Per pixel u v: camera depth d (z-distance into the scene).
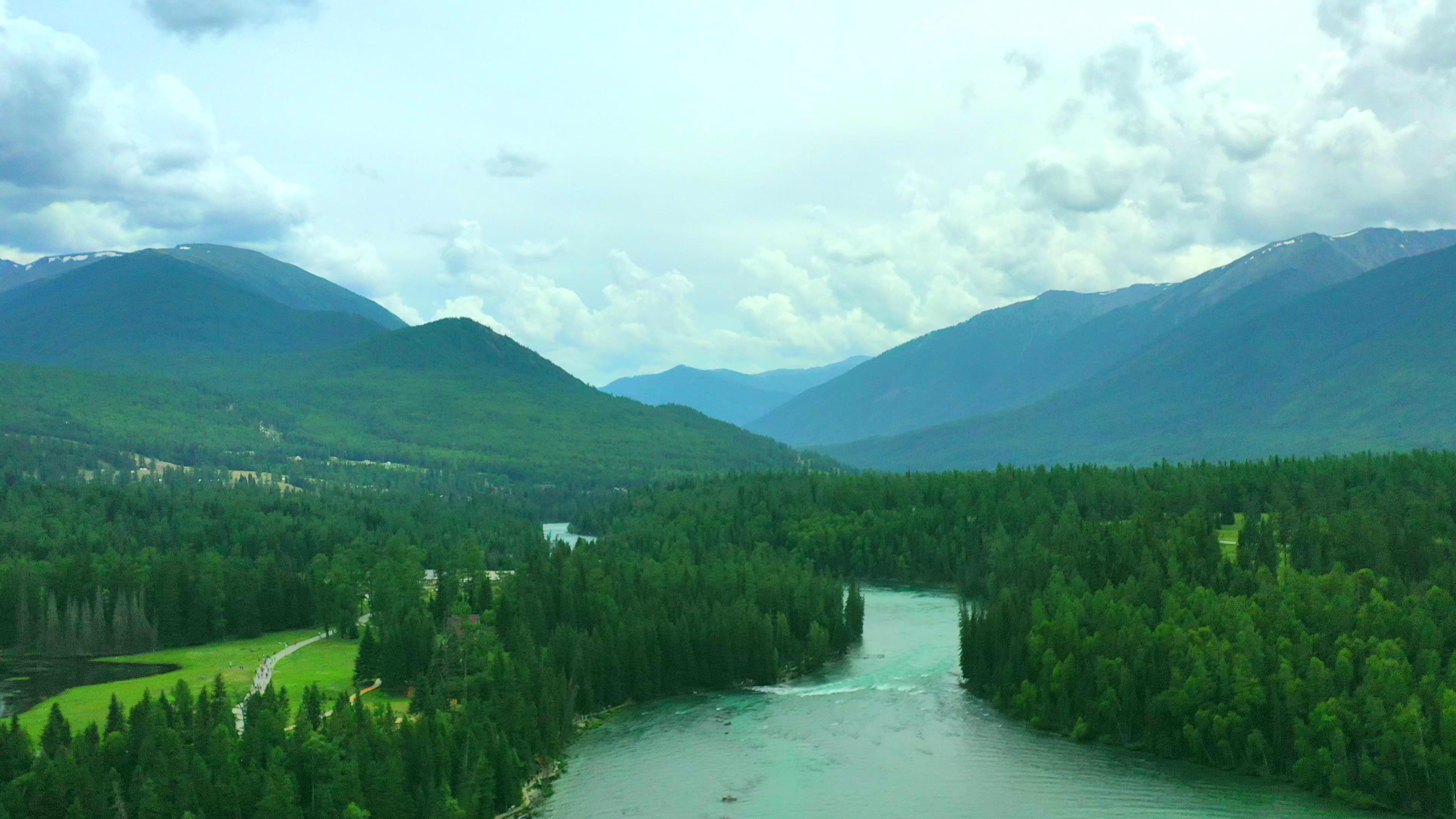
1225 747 162.25
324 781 134.75
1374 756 149.38
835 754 171.50
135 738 143.50
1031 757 169.38
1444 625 175.88
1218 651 170.62
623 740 179.88
